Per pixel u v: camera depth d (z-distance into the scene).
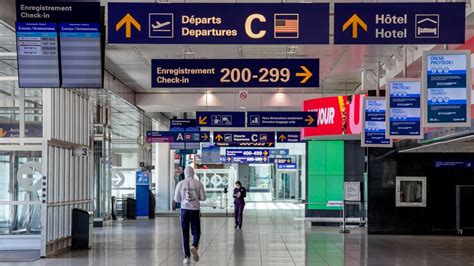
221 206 41.34
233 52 21.88
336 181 30.06
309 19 10.21
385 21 10.25
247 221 31.28
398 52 20.19
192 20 10.27
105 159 29.16
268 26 10.22
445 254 16.50
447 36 10.22
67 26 12.08
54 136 15.76
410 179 23.83
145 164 40.34
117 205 35.47
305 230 25.22
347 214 29.47
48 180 15.38
